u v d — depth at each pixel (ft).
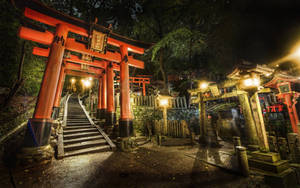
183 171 13.67
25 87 25.89
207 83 27.20
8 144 18.29
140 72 71.51
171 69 64.49
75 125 30.53
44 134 16.67
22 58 22.71
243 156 12.94
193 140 26.84
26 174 12.78
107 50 29.94
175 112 46.44
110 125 32.19
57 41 20.29
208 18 41.98
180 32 42.80
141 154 20.04
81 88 99.45
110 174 12.91
